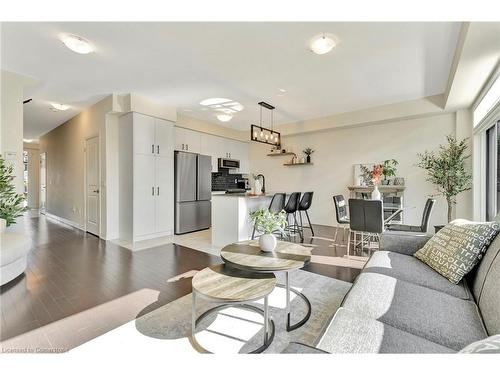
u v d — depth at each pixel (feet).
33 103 15.66
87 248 13.16
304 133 20.81
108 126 15.11
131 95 14.10
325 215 20.21
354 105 16.05
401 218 16.40
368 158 18.04
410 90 13.44
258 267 5.95
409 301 4.38
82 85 12.80
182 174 17.48
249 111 17.46
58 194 22.03
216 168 22.06
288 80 12.03
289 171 22.52
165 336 5.56
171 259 11.32
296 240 15.02
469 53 8.20
